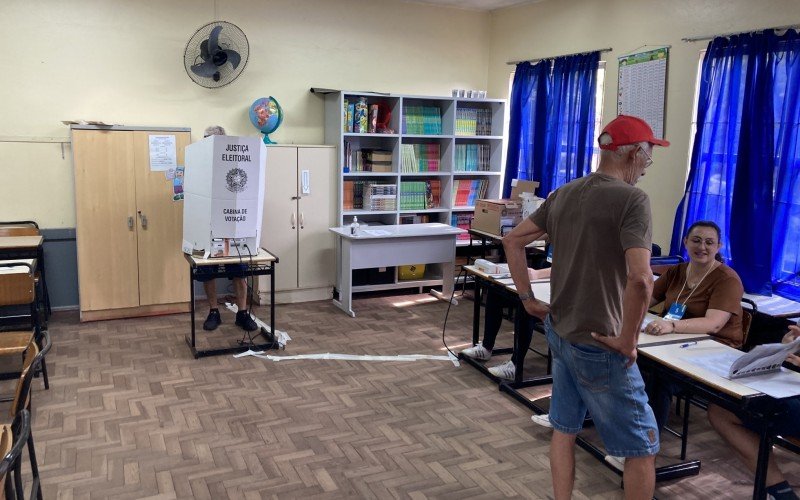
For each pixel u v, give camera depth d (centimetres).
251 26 581
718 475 292
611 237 201
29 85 516
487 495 272
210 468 290
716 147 450
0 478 152
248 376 402
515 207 561
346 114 587
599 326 204
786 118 409
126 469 287
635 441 209
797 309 374
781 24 409
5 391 371
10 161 513
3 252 453
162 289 534
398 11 643
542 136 615
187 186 449
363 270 613
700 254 297
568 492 228
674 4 482
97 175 500
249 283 592
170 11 550
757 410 213
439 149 657
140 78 548
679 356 247
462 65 686
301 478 283
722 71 440
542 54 621
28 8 507
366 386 390
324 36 612
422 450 311
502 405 365
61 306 545
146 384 386
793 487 283
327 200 587
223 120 582
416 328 513
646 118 511
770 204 417
